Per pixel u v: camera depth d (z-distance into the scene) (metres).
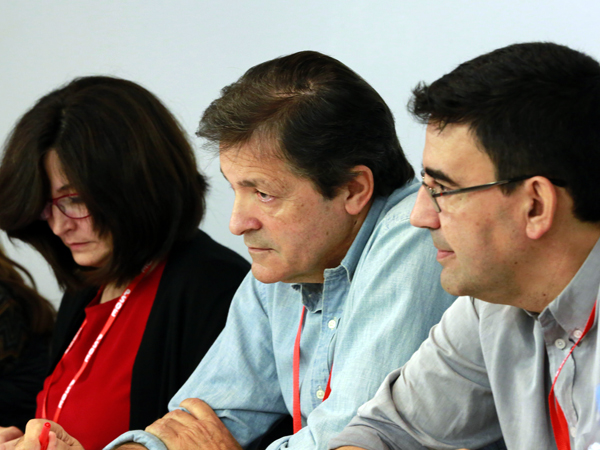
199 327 3.91
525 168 1.85
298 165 2.69
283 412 3.40
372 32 5.46
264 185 2.73
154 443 3.04
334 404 2.66
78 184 3.76
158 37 6.36
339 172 2.74
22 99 6.96
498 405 2.32
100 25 6.57
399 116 5.37
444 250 2.08
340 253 2.97
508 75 1.85
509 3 4.86
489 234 1.95
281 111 2.67
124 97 3.96
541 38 4.79
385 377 2.59
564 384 2.09
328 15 5.65
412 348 2.60
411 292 2.63
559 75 1.83
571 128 1.80
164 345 3.97
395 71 5.39
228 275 4.04
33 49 6.84
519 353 2.29
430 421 2.46
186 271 4.01
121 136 3.84
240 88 2.80
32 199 3.86
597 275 1.94
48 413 4.18
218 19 6.13
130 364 3.98
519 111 1.83
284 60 2.86
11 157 3.87
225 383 3.36
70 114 3.81
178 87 6.35
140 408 3.89
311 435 2.66
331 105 2.70
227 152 2.75
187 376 3.90
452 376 2.44
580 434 2.04
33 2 6.76
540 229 1.88
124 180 3.83
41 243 4.27
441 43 5.18
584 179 1.82
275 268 2.91
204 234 4.35
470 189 1.93
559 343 2.10
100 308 4.17
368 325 2.70
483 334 2.35
